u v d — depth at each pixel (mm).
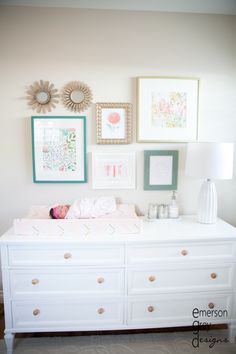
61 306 1565
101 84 1869
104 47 1845
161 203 2018
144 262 1547
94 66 1853
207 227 1713
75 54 1838
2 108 1852
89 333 1725
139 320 1604
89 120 1897
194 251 1569
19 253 1508
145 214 2018
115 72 1866
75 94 1856
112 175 1960
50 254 1516
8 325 1554
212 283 1615
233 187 2051
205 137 1972
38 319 1568
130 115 1896
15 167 1917
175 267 1570
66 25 1811
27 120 1874
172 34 1866
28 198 1953
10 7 1773
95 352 1556
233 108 1958
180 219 1867
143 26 1845
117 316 1595
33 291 1544
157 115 1911
